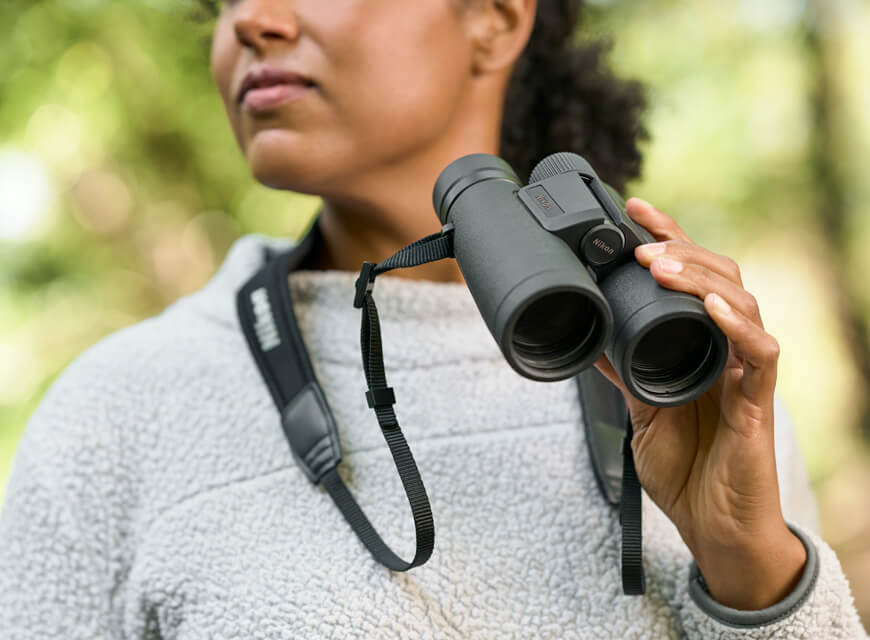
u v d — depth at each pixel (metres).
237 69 0.95
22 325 3.13
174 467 0.96
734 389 0.78
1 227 3.13
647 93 1.39
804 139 4.39
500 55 1.04
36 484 0.96
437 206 0.77
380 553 0.86
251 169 0.96
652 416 0.83
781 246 4.64
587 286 0.63
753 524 0.79
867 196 4.41
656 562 0.91
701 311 0.68
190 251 3.29
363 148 0.94
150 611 0.92
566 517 0.93
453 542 0.90
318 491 0.93
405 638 0.84
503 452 0.96
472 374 1.00
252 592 0.88
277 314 1.00
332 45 0.91
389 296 1.01
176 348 1.03
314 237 1.08
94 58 3.11
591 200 0.71
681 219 4.47
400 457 0.78
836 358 4.64
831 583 0.83
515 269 0.64
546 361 0.66
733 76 4.41
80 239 3.19
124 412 0.98
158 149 3.24
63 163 3.14
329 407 0.94
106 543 0.95
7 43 3.06
